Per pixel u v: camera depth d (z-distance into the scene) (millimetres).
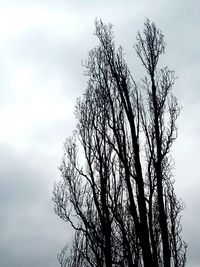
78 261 16594
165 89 16594
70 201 16281
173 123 16141
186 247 15898
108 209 15547
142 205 14594
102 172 16078
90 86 17359
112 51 17625
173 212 16172
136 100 16375
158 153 15555
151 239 14344
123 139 15789
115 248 15062
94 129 16719
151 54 17297
